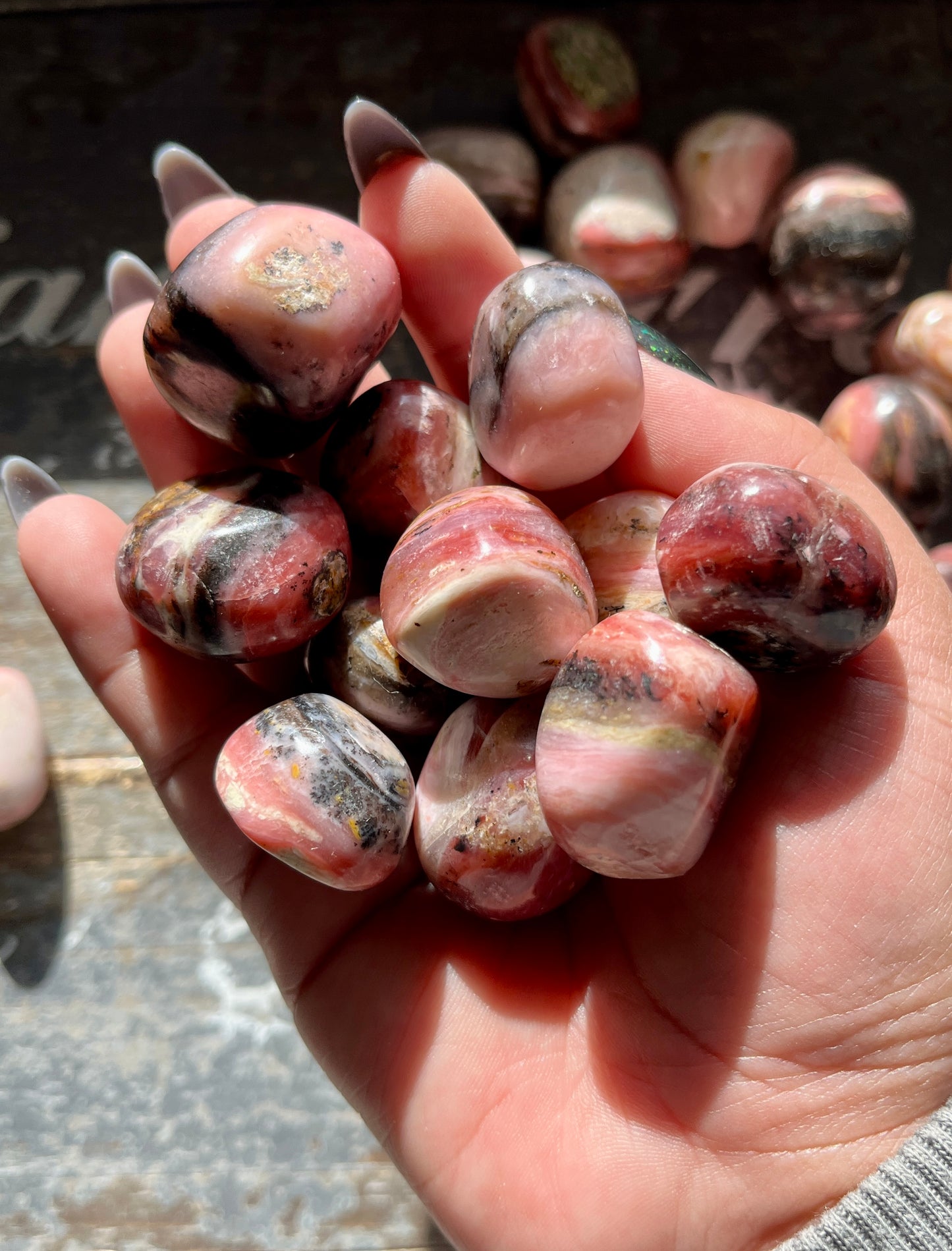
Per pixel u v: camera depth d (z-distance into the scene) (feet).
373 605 0.47
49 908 0.65
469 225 0.50
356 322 0.41
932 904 0.39
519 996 0.45
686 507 0.39
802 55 0.81
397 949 0.47
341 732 0.41
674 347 0.53
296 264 0.40
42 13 0.80
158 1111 0.60
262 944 0.48
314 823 0.39
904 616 0.43
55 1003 0.63
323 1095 0.61
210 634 0.42
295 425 0.44
